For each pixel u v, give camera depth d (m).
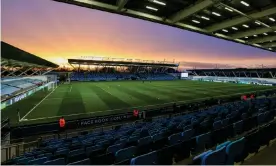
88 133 9.88
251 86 40.38
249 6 14.91
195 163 2.68
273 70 46.00
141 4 15.03
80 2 13.37
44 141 8.51
